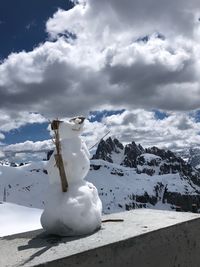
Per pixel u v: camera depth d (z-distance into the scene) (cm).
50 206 106
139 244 100
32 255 87
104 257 91
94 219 107
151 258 103
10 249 94
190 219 119
